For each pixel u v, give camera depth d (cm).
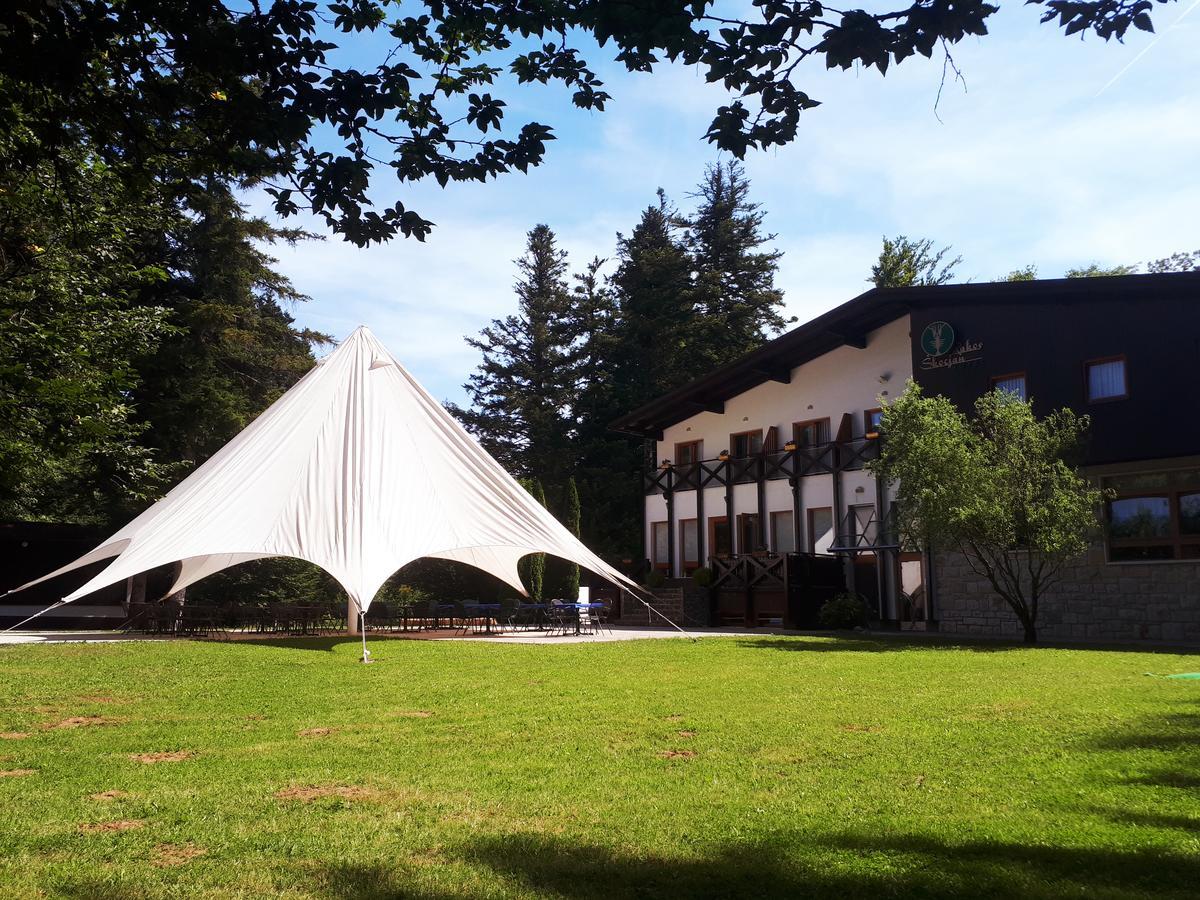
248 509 1263
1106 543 1549
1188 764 460
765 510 2231
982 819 364
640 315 3725
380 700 723
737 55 398
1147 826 354
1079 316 1606
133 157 469
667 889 289
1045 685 795
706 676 888
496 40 452
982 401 1463
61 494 2153
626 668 972
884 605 1931
